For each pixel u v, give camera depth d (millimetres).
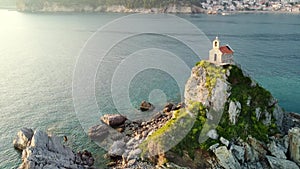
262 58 133500
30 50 149500
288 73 112438
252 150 57062
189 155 56375
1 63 126000
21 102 85312
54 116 76812
